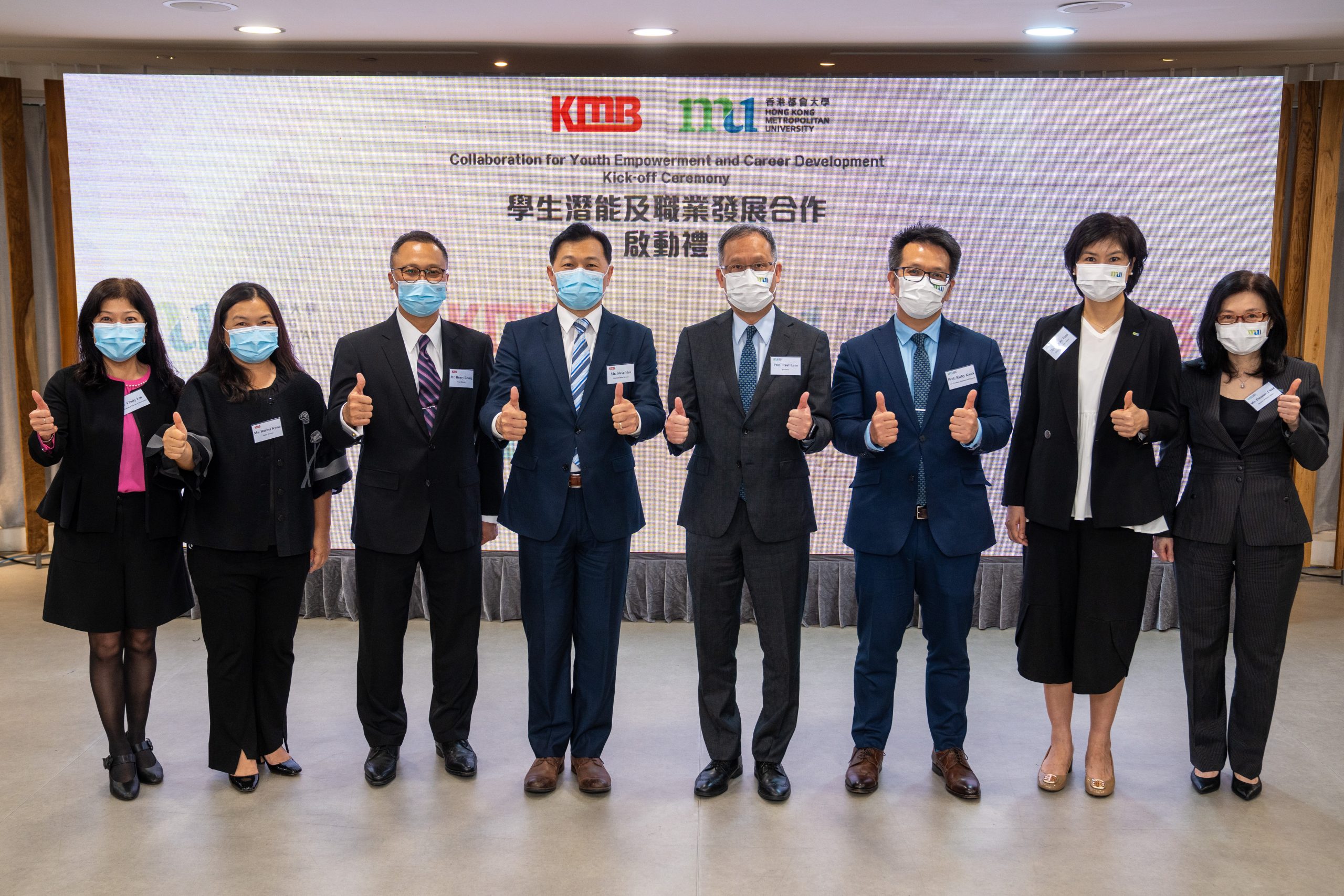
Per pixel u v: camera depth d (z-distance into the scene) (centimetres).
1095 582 304
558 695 316
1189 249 480
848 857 279
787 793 311
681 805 309
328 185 490
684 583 500
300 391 313
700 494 305
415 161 488
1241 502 303
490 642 472
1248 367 307
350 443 305
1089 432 303
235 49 519
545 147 485
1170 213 479
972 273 485
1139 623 309
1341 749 353
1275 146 471
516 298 493
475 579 328
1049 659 311
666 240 487
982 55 509
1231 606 487
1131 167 477
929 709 326
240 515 300
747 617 506
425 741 358
